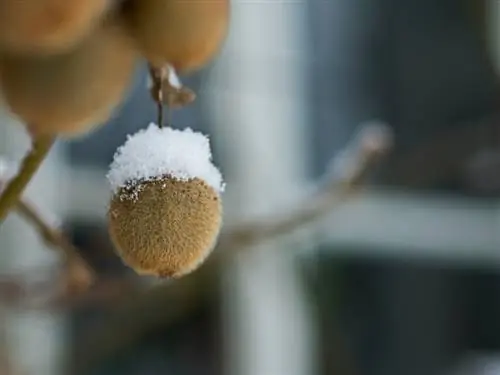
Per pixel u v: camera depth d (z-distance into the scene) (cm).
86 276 99
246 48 185
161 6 66
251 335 183
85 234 170
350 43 198
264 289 184
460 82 203
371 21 200
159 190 68
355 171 125
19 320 155
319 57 194
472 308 203
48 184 163
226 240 126
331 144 194
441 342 201
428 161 199
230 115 183
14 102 68
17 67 67
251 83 186
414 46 202
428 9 204
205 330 181
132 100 172
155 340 178
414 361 198
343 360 190
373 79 199
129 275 143
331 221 190
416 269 200
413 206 199
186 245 68
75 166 171
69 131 69
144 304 171
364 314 195
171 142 70
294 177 188
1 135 147
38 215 90
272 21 188
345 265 193
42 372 159
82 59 67
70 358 168
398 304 198
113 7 66
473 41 204
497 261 204
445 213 201
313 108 193
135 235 68
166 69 68
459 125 202
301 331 187
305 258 187
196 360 181
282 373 185
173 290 169
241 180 183
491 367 196
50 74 67
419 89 202
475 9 203
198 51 67
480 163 200
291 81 191
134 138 70
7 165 83
